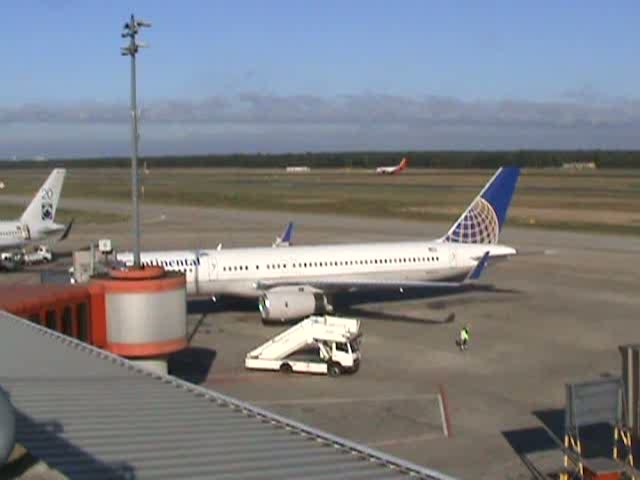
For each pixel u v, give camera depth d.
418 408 40.12
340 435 36.00
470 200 191.88
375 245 68.25
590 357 50.78
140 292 38.25
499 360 50.03
